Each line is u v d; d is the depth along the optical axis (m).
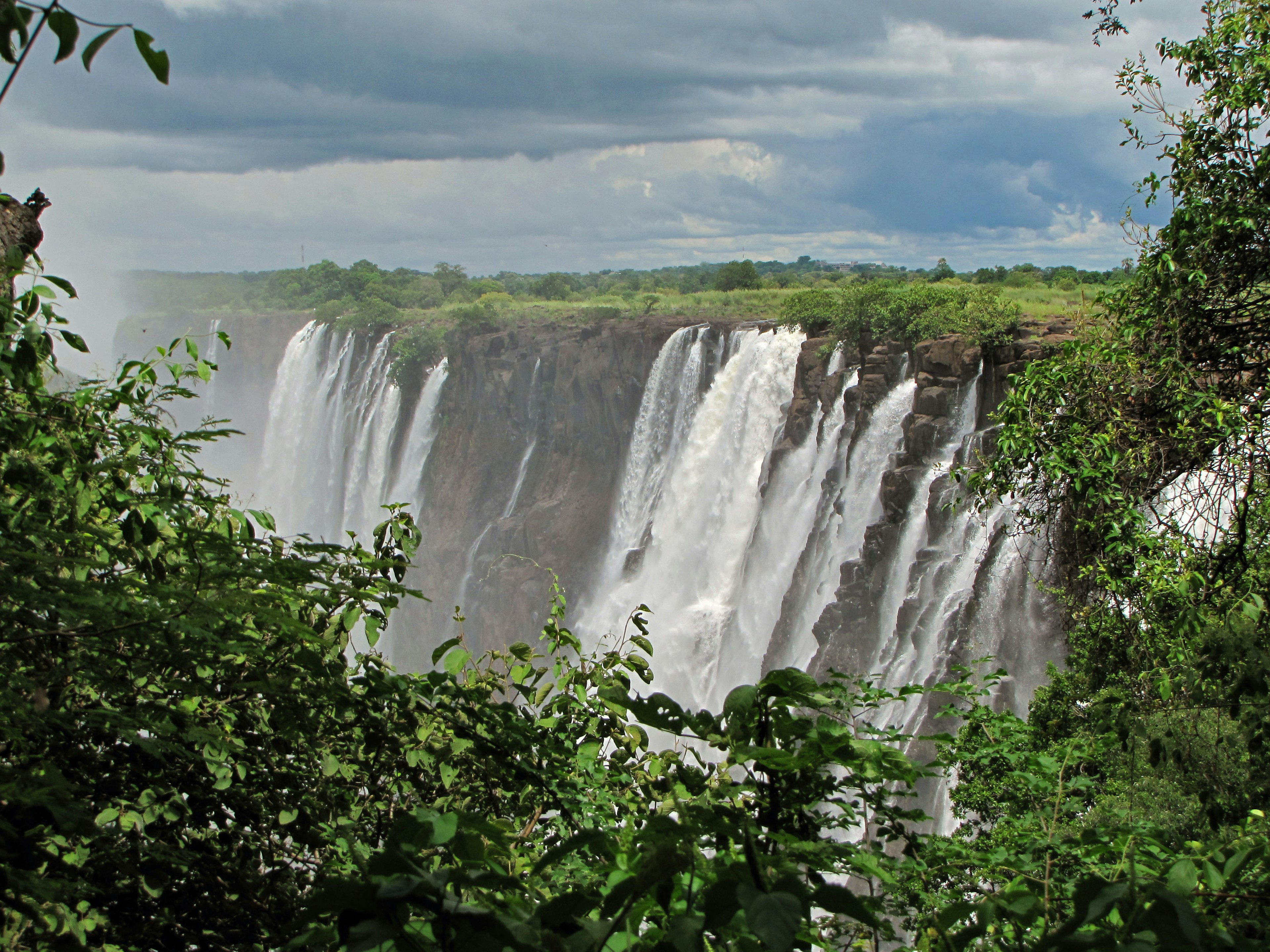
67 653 2.85
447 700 4.32
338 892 1.54
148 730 2.87
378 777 4.49
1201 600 8.04
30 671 2.86
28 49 1.59
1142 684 6.55
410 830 1.69
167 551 3.29
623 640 5.17
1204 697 4.85
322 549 3.46
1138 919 1.56
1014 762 5.03
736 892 1.57
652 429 45.47
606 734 4.88
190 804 3.71
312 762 4.02
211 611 2.66
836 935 2.56
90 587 2.60
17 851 2.02
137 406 3.69
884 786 3.05
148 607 2.62
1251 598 4.89
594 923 1.62
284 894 3.78
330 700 3.79
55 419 3.14
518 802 4.77
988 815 7.57
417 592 3.41
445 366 60.41
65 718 2.63
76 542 2.89
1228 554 8.66
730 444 40.56
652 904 1.79
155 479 3.30
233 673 3.53
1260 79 8.98
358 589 3.37
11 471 2.89
